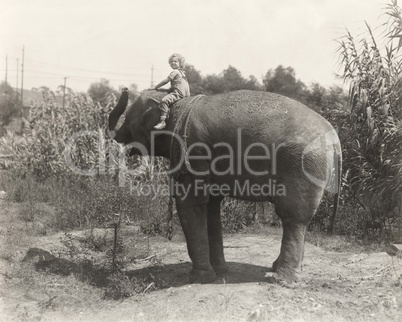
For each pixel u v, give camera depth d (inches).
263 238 368.8
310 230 395.5
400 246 330.6
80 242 335.6
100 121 620.1
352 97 393.1
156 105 262.5
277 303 209.6
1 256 296.7
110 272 276.2
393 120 382.0
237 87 1622.8
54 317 216.1
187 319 198.1
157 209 413.7
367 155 391.2
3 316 216.4
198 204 247.9
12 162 616.7
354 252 322.7
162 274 276.4
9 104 1578.5
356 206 407.5
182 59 270.2
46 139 606.2
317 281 236.7
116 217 294.5
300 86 1593.3
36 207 455.8
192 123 243.4
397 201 370.6
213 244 266.7
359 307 206.7
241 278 255.4
